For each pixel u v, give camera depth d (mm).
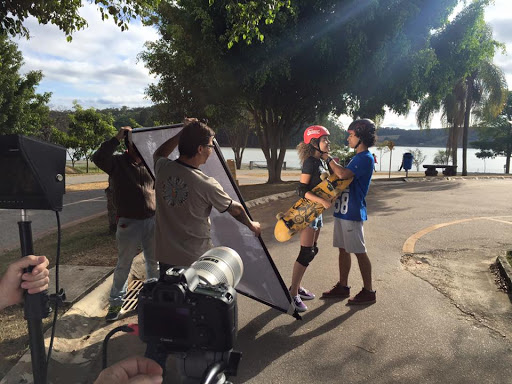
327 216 8922
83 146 29688
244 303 4176
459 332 3533
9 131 26422
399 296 4348
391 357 3148
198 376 1397
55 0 6613
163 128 3316
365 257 4047
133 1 6953
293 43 13719
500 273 5023
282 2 7188
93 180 20609
